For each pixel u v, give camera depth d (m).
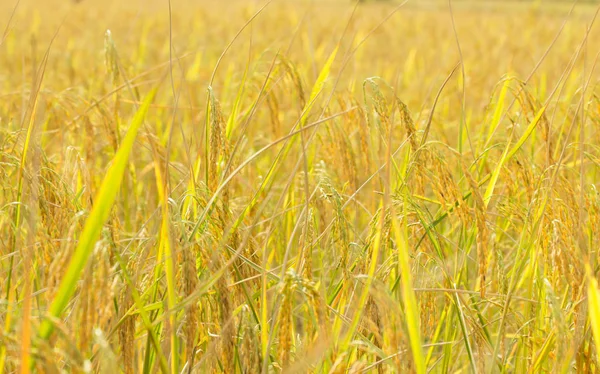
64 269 1.71
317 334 1.99
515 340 2.87
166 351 2.33
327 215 3.32
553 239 2.28
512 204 2.79
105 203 1.51
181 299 2.18
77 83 6.42
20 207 2.45
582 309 2.24
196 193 2.37
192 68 6.30
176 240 2.09
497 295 2.59
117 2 19.86
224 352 2.04
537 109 2.94
